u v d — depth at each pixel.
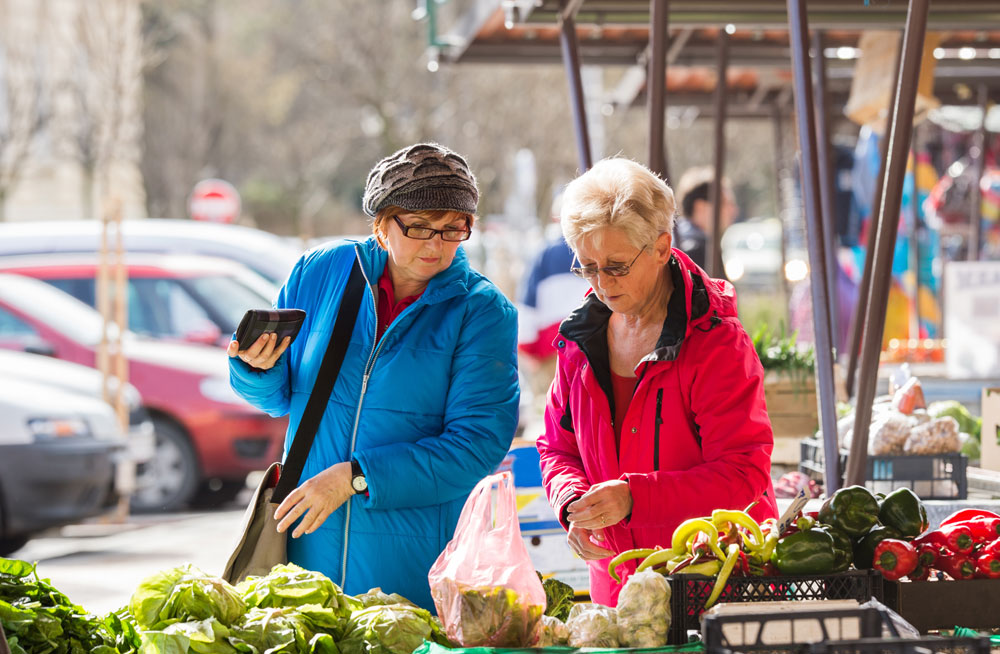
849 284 16.81
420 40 44.34
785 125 17.30
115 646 4.81
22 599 4.83
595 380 5.30
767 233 46.75
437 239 5.28
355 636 4.58
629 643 4.27
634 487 4.82
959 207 17.67
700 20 10.09
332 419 5.48
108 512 15.33
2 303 17.92
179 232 20.83
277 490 5.48
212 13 58.94
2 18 36.59
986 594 4.67
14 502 14.22
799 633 4.05
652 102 7.81
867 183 16.28
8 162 37.12
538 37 12.44
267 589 4.79
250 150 63.16
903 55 6.60
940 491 7.13
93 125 37.78
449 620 4.38
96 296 18.94
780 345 8.67
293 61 58.25
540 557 7.05
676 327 5.02
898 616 4.12
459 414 5.41
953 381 9.67
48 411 14.48
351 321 5.50
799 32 7.13
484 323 5.48
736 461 4.93
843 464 7.38
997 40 13.39
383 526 5.38
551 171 41.47
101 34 37.12
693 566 4.43
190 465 17.86
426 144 5.30
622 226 4.81
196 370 17.95
